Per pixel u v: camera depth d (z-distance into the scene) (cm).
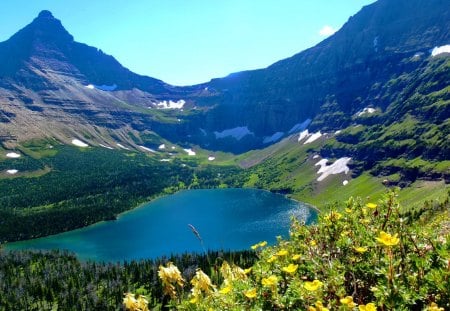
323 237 749
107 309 10662
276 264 695
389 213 695
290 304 566
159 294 9825
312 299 561
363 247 648
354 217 748
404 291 507
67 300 11225
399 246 619
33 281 12706
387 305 505
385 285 533
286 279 655
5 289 12231
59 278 12825
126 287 11238
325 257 701
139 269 12169
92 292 11469
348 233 721
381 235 523
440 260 548
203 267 9444
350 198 793
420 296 510
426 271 562
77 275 12862
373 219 734
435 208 6538
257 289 621
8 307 11125
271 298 593
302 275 675
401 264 581
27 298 11794
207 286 691
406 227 663
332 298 578
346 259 662
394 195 707
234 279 691
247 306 605
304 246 744
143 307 729
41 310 11081
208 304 668
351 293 629
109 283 11688
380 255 626
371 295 609
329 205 802
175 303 737
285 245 774
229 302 628
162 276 754
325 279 629
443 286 504
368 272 612
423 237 627
